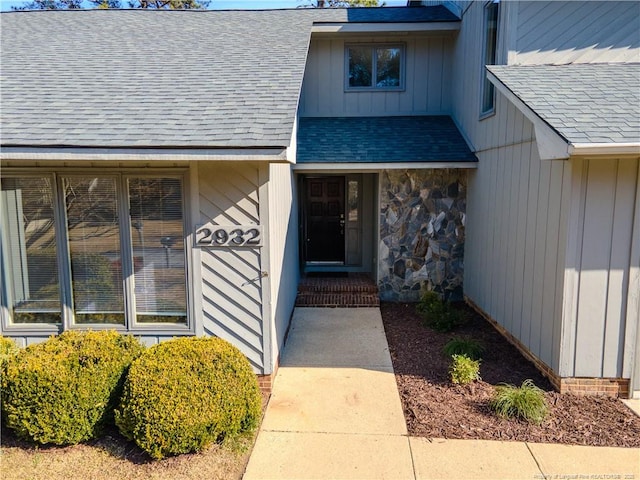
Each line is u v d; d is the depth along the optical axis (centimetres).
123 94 548
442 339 659
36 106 516
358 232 995
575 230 461
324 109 977
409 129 901
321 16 955
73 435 382
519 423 427
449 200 838
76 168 492
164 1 1798
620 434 409
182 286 510
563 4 602
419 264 855
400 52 958
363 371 553
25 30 832
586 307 470
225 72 616
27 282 520
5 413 377
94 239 509
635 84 536
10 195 504
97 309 521
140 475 355
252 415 410
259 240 489
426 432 416
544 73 579
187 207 491
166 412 363
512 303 620
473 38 797
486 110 733
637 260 457
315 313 797
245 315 502
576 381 483
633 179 448
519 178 591
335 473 360
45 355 394
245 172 483
